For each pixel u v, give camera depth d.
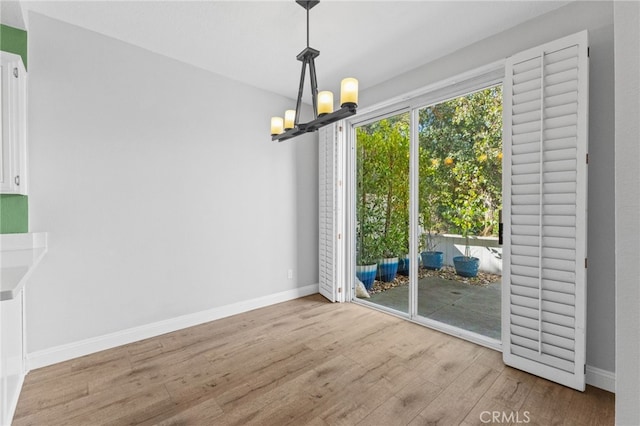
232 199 3.27
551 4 2.06
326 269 3.85
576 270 1.91
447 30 2.37
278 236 3.70
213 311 3.12
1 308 1.51
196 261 3.00
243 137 3.35
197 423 1.65
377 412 1.73
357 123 3.72
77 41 2.33
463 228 2.77
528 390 1.92
